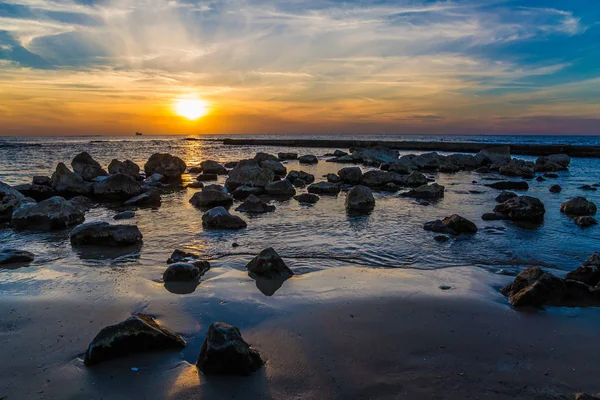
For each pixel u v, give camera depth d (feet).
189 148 227.61
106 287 24.81
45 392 14.55
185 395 14.37
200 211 51.08
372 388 14.75
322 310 21.33
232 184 71.51
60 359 16.65
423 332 19.02
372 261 30.66
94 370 15.88
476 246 34.76
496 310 21.58
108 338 16.55
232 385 14.90
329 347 17.61
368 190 53.93
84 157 82.43
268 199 60.49
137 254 32.32
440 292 24.09
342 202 57.77
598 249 33.91
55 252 32.91
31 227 41.55
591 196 62.85
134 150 204.03
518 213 44.96
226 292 23.90
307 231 40.14
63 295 23.52
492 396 14.37
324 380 15.21
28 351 17.26
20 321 20.11
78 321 20.15
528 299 22.15
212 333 15.97
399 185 77.36
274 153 178.50
